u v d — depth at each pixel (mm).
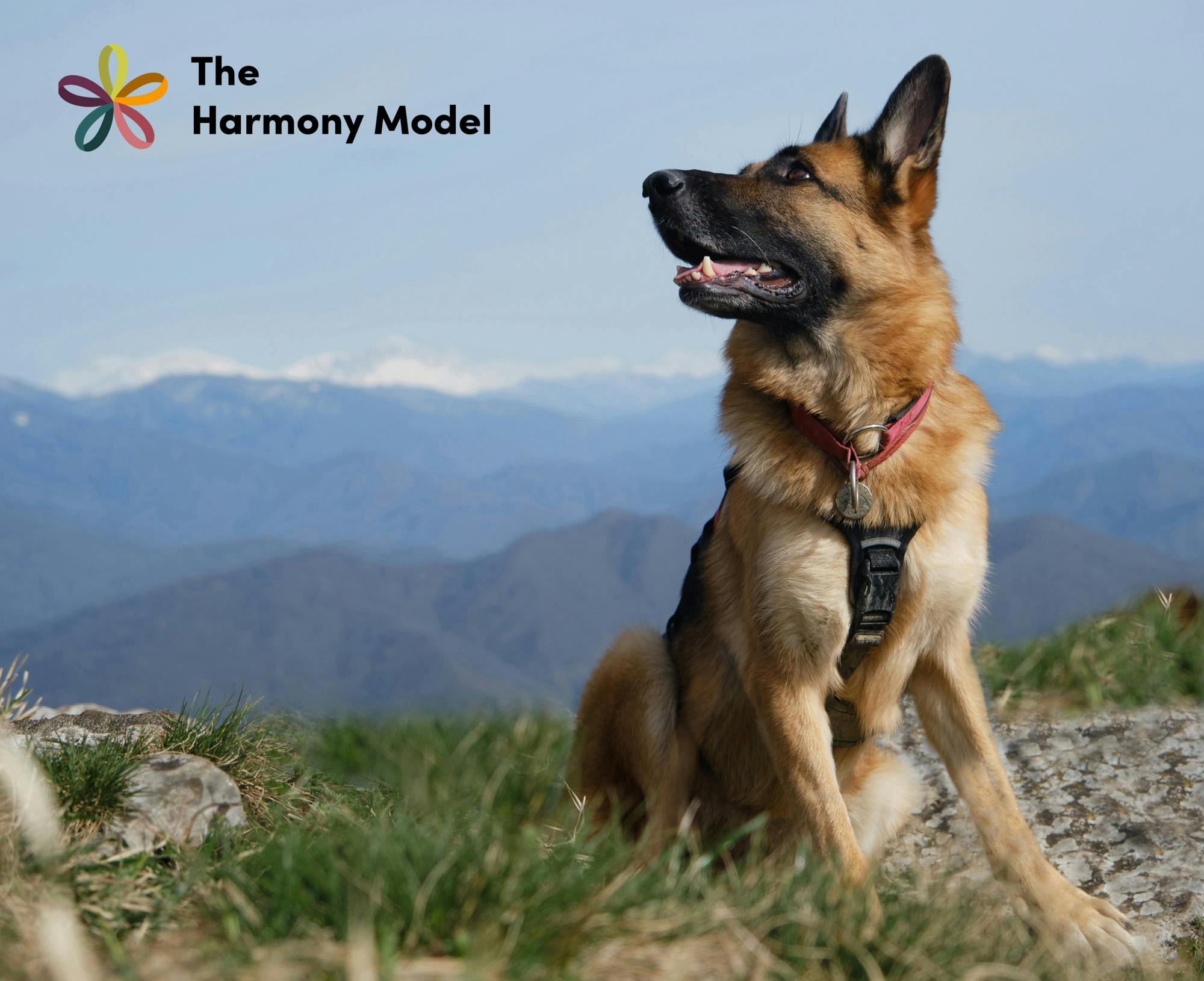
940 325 3467
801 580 3238
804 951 2115
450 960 1970
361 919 2004
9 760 2520
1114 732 4473
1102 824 3844
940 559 3268
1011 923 2662
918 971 2119
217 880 2348
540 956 1975
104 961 1990
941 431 3355
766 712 3287
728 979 2021
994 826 3258
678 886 2367
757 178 3596
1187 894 3393
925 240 3627
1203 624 5699
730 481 3662
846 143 3670
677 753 3848
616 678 4008
